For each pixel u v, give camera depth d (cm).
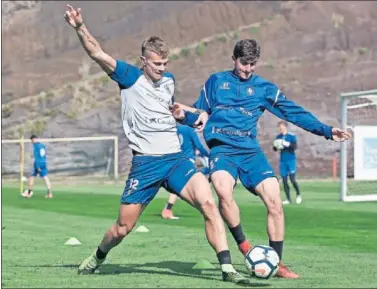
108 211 2448
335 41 6131
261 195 1016
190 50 6178
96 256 1001
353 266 1121
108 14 7256
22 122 5634
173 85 959
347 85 5584
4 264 1138
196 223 1959
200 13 6731
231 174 1021
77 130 5338
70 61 6638
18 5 7425
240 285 901
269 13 6669
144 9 7219
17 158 5219
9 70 6575
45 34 7106
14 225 1928
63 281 931
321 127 1018
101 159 5141
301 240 1551
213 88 1033
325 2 6525
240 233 1038
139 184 946
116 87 5812
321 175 4894
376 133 2581
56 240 1537
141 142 948
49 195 3147
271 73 5788
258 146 1030
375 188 3095
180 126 2017
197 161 3434
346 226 1866
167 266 1104
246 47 1015
